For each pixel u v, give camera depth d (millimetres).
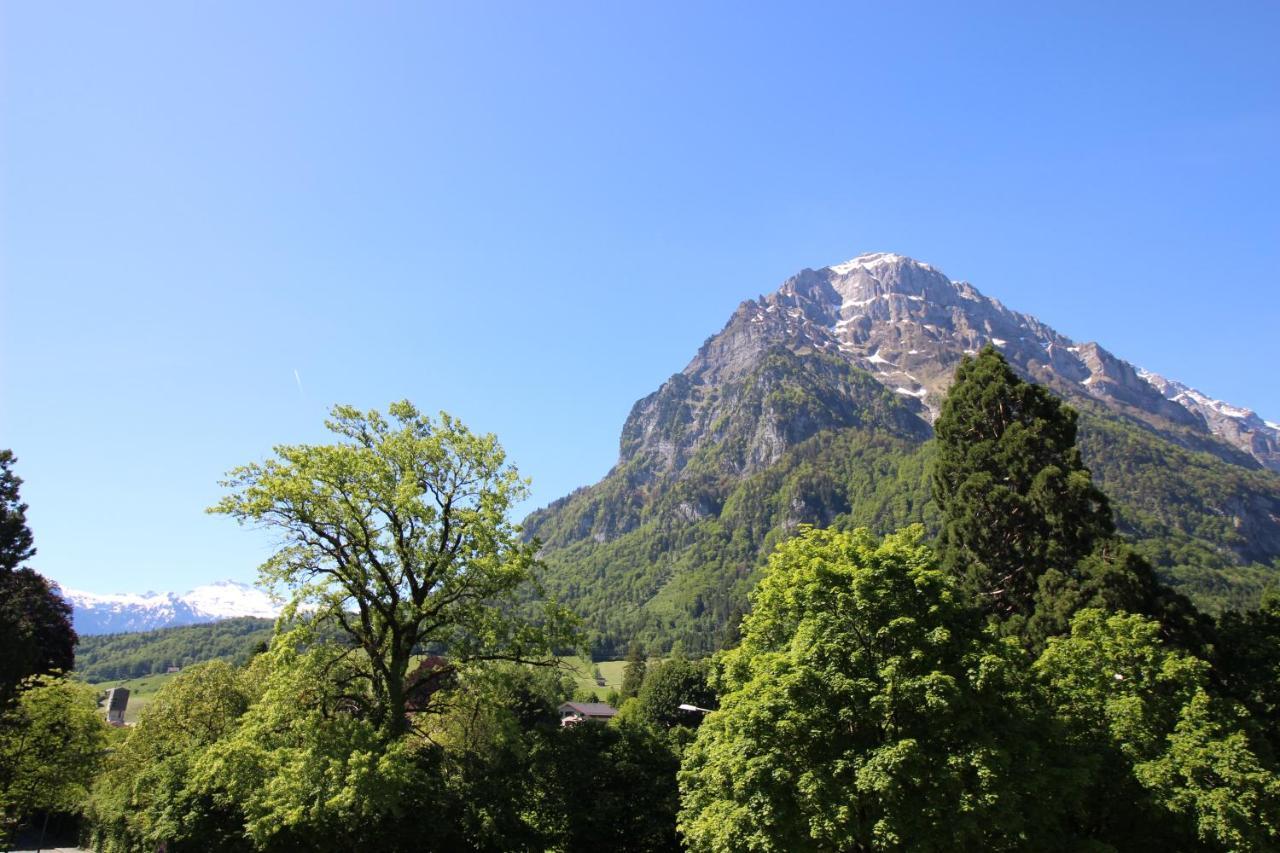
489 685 30844
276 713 28203
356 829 27500
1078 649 29109
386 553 31375
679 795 33031
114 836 51188
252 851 32250
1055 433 43625
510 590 32875
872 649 24719
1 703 34281
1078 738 26641
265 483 29797
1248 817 22906
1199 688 26578
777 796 22781
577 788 31953
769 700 23656
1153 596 34625
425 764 30922
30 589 46750
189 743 42750
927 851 20719
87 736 44500
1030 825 22500
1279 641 31688
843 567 25672
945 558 43688
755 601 29938
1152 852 25609
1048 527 39969
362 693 31406
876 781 21453
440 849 28766
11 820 44375
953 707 22344
